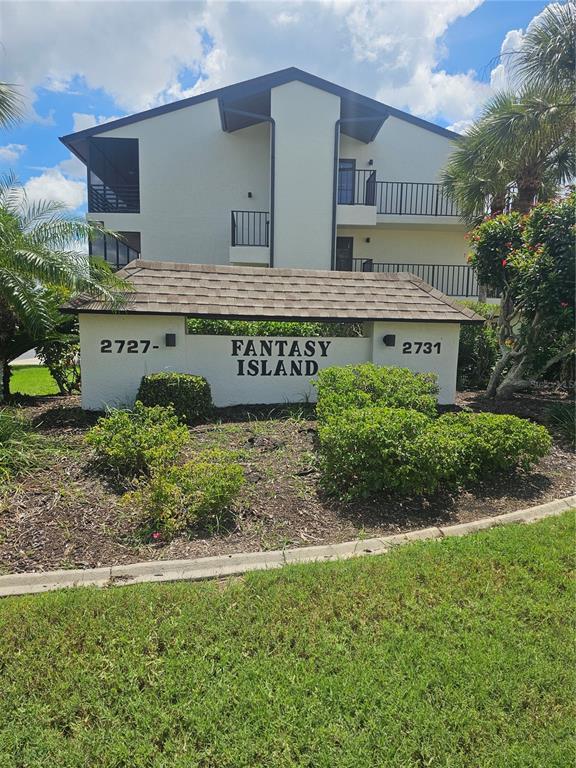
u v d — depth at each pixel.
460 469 5.05
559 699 2.29
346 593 3.12
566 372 10.30
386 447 4.57
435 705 2.26
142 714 2.19
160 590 3.15
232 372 8.45
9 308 8.16
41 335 8.77
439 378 9.01
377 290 9.37
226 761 1.98
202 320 9.05
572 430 6.96
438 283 19.53
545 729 2.14
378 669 2.46
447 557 3.60
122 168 20.80
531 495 5.04
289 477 5.11
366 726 2.13
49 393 11.10
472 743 2.07
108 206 18.89
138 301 7.80
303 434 6.46
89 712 2.21
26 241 7.48
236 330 9.03
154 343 7.94
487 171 13.06
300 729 2.12
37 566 3.56
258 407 8.32
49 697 2.29
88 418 7.30
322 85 16.66
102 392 7.88
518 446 5.23
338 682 2.37
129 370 7.91
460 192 14.41
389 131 18.83
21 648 2.60
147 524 4.12
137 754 2.01
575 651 2.60
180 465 5.12
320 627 2.79
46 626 2.77
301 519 4.36
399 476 4.58
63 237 7.88
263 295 8.59
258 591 3.15
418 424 4.84
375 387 6.38
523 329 8.72
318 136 16.81
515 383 9.30
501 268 9.12
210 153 18.20
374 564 3.50
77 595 3.09
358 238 19.36
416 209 18.92
